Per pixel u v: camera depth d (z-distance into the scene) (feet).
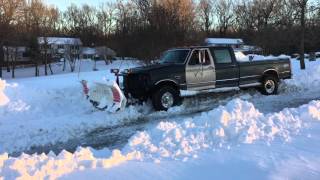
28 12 258.98
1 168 19.51
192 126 26.76
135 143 24.45
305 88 56.59
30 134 35.22
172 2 120.47
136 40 107.34
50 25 334.24
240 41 298.97
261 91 51.55
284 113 30.48
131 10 158.20
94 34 367.45
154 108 43.45
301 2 90.99
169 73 43.98
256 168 20.61
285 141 25.26
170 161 21.83
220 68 47.26
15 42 224.33
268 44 209.56
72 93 49.73
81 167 20.43
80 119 39.24
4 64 275.59
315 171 20.24
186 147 23.91
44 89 51.01
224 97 49.55
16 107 43.19
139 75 43.57
